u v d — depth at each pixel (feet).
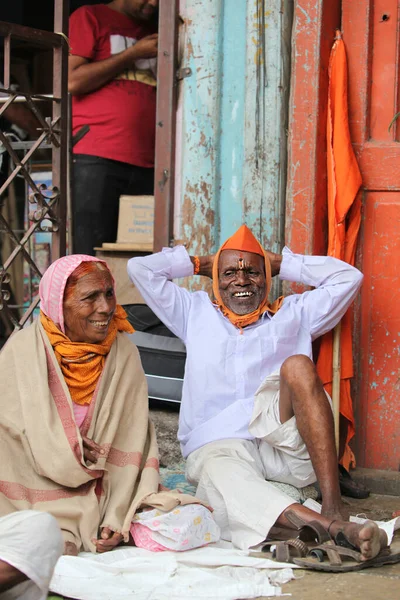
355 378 13.56
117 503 10.02
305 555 9.60
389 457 13.47
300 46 13.29
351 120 13.48
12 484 9.91
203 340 12.34
